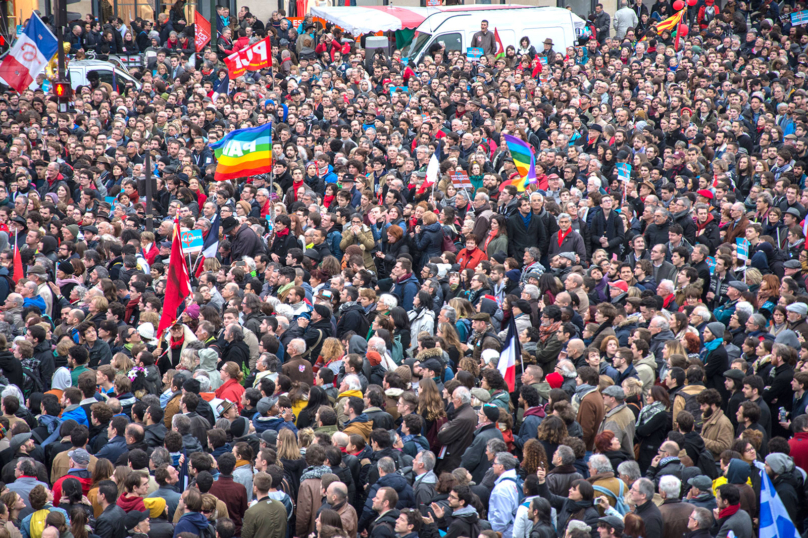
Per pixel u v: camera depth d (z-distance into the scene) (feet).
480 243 175.11
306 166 225.76
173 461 99.40
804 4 402.52
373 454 100.53
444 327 130.11
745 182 209.97
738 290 140.97
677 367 115.24
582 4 489.67
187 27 401.49
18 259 167.12
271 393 111.14
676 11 405.59
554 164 206.59
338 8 400.26
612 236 175.63
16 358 127.24
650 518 86.07
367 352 123.24
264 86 300.61
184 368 124.36
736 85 291.79
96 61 349.82
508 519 90.68
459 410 107.14
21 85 301.02
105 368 118.11
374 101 288.30
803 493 95.50
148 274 163.94
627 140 240.12
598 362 118.83
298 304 145.18
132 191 213.87
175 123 260.42
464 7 385.91
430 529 87.45
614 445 100.37
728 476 92.89
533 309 140.26
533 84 290.35
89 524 87.56
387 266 179.93
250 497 98.48
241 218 186.60
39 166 231.91
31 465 94.38
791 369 115.65
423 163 217.77
